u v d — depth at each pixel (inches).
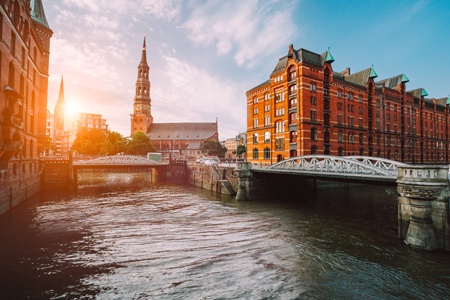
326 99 1494.8
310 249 550.0
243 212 913.5
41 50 1250.0
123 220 799.7
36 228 700.7
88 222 772.0
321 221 783.1
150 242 598.9
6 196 832.3
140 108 4362.7
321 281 409.4
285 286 394.3
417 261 454.9
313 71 1434.5
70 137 4677.7
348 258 496.1
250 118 1792.6
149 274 436.5
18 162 951.6
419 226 502.0
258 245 578.2
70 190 1465.3
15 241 597.0
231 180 1349.7
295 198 1194.0
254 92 1754.4
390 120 1892.2
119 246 571.8
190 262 486.0
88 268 458.6
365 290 379.9
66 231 678.5
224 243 592.4
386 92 1886.1
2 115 733.3
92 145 2992.1
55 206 997.8
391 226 717.3
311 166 924.0
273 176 1179.3
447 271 418.0
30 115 1098.1
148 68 4411.9
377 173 690.8
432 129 2266.2
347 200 1149.7
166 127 4877.0
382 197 1227.2
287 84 1462.8
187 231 686.5
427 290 374.6
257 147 1711.4
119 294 372.8
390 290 377.7
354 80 1836.9
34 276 427.5
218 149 4010.8
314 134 1425.9
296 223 761.6
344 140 1569.9
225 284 402.0
